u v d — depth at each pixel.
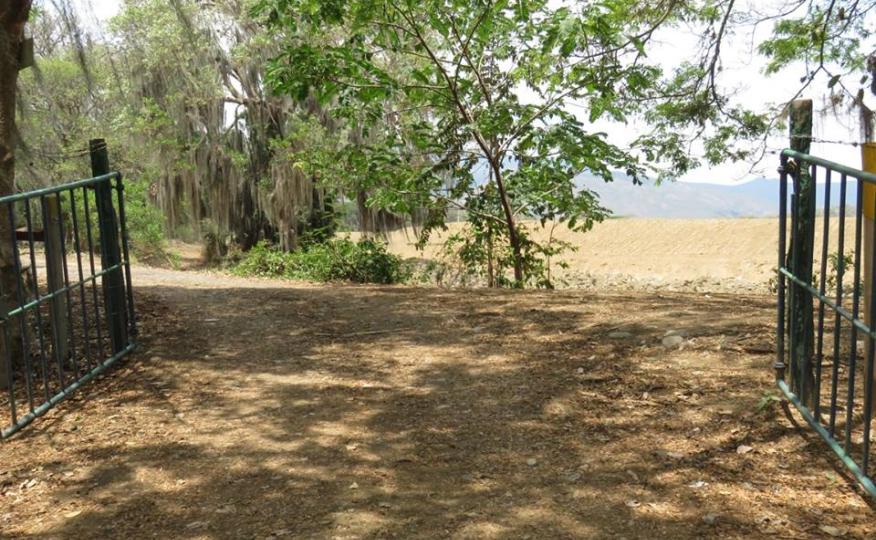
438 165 12.31
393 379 5.50
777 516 3.20
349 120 12.30
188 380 5.59
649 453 3.96
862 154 3.76
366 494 3.63
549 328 6.64
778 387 4.59
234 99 22.77
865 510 3.20
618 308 7.32
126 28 21.25
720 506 3.33
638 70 11.21
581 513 3.35
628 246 25.14
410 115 14.20
